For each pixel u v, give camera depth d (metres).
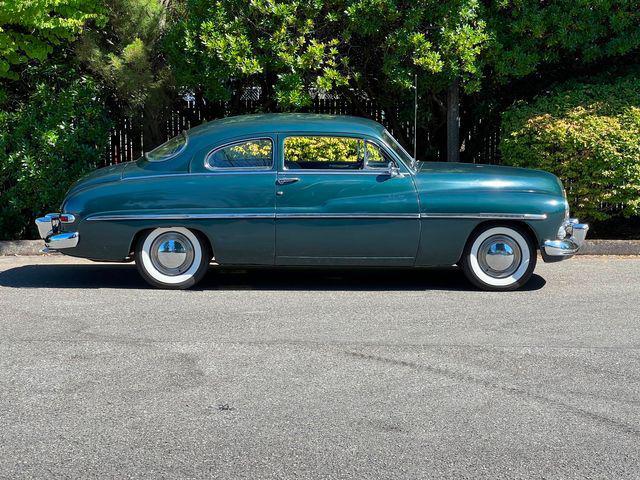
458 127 12.78
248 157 8.53
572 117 11.14
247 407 5.29
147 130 12.99
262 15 11.77
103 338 6.76
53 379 5.79
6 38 11.42
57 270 9.66
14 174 11.56
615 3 12.12
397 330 7.03
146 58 11.89
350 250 8.51
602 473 4.42
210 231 8.45
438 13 11.62
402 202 8.41
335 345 6.59
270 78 12.94
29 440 4.80
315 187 8.42
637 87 11.81
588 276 9.28
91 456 4.59
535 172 8.89
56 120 11.59
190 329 7.04
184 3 12.84
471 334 6.92
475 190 8.44
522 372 5.96
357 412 5.21
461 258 8.60
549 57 12.30
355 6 11.48
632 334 6.94
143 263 8.56
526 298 8.23
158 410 5.24
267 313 7.60
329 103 13.39
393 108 13.30
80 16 11.44
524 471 4.43
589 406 5.34
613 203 11.04
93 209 8.48
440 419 5.11
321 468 4.45
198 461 4.53
